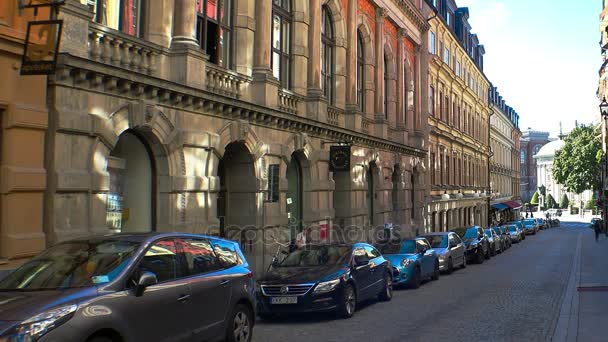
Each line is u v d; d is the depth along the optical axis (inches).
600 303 512.1
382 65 1104.2
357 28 1019.9
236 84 634.8
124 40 472.4
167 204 512.4
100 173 433.7
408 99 1317.7
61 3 377.4
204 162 563.2
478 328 406.9
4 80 374.9
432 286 671.8
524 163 6043.3
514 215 3339.1
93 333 225.1
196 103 544.7
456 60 1863.9
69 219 410.6
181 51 529.0
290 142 738.8
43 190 394.3
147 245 274.8
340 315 457.4
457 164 1860.2
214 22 619.5
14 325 206.5
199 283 292.7
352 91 948.0
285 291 438.0
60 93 405.4
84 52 424.2
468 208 2021.4
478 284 685.3
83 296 230.7
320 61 847.7
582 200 4982.8
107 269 254.5
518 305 513.7
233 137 606.9
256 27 679.1
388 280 558.9
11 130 378.0
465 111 2021.4
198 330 286.7
